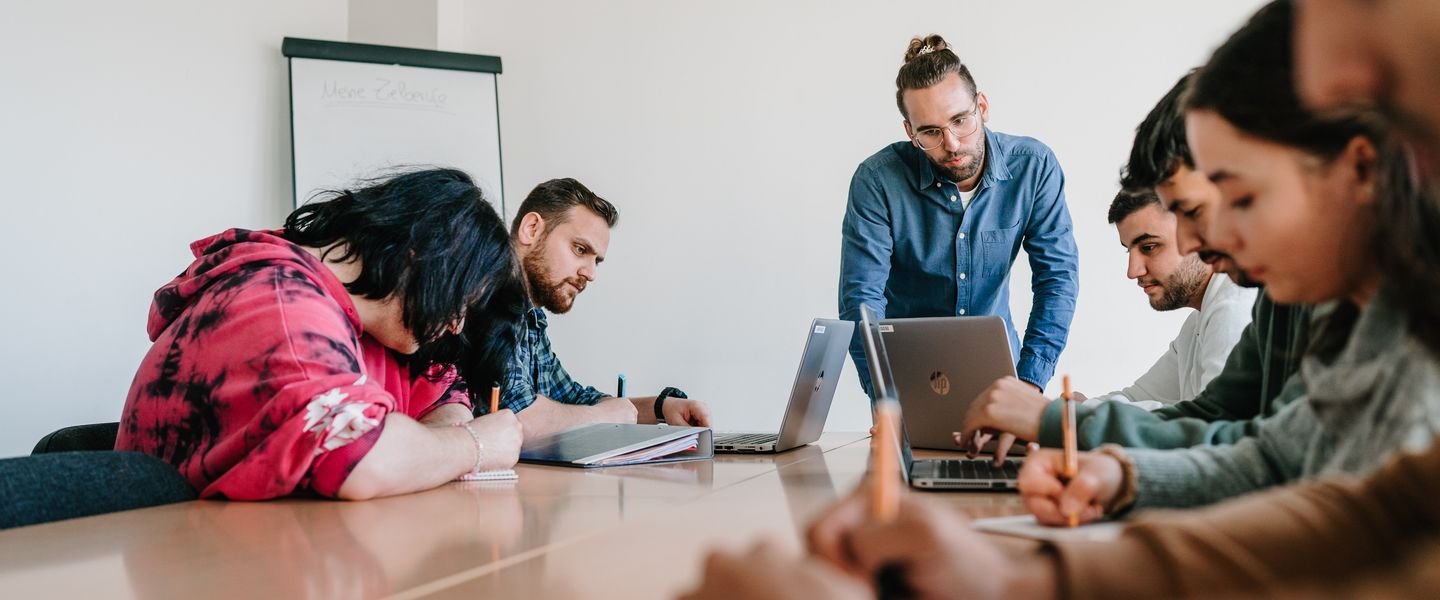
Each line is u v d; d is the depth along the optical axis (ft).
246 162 13.44
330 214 5.40
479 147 14.21
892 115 13.87
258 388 4.46
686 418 8.70
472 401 6.71
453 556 2.86
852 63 13.97
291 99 13.35
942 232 10.48
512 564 2.73
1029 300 13.23
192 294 5.00
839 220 13.99
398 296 5.34
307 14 14.02
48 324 11.86
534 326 9.08
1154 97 13.04
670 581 2.48
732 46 14.33
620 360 14.58
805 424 7.25
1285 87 2.08
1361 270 2.17
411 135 13.87
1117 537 1.65
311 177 13.30
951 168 9.86
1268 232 2.21
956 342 6.43
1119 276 13.14
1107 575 1.53
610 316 14.62
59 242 11.94
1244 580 1.47
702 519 3.58
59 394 11.93
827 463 5.96
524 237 9.72
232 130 13.33
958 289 10.59
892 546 1.50
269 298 4.68
